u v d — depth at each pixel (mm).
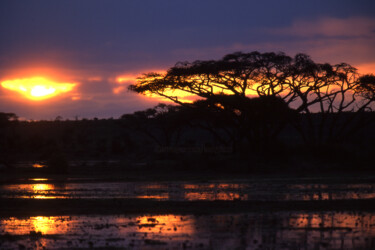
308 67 113250
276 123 122312
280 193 55875
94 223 34938
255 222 34281
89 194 56344
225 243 27375
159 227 32719
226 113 116188
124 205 44312
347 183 70688
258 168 99312
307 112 123812
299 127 122688
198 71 110625
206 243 27391
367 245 26641
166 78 114875
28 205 44750
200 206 42969
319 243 27188
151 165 106750
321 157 109625
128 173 97500
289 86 116562
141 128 191250
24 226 34000
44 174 94688
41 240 28844
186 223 34250
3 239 29219
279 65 113812
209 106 119062
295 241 27781
